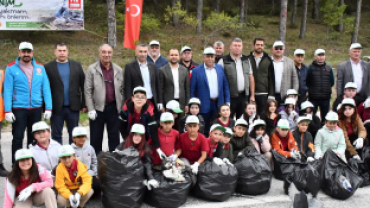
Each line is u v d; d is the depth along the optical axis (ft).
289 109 19.36
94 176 13.88
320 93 21.79
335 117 16.93
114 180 12.58
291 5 94.84
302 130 17.53
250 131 17.63
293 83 21.43
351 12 90.68
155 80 18.11
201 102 19.48
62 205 12.48
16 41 48.26
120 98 17.52
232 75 20.43
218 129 15.11
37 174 12.12
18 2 37.06
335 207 13.83
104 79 17.16
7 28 37.01
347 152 17.78
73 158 12.67
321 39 69.36
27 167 11.80
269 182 14.84
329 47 64.23
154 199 13.26
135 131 13.34
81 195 12.25
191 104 17.79
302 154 17.03
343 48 64.18
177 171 13.47
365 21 83.87
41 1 38.06
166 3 80.33
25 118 16.42
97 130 17.48
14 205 12.03
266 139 17.33
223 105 17.60
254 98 21.31
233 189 14.10
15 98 16.16
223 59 20.86
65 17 39.40
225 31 60.75
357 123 17.94
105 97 17.22
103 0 70.44
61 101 17.01
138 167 12.89
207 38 58.13
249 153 15.42
